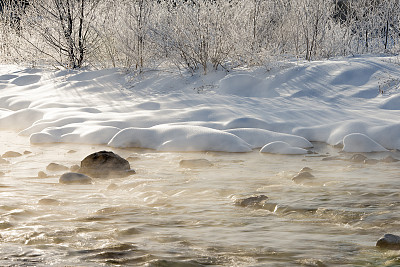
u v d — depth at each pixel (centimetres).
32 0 1675
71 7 1616
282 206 491
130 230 413
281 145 816
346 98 1101
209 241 388
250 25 1384
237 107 1055
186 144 838
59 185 605
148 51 1419
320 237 399
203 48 1342
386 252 362
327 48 1542
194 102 1123
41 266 328
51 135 923
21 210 475
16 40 1830
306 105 1059
